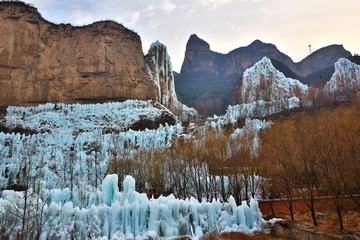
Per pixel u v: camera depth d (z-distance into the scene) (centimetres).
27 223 3178
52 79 13900
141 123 12106
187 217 3688
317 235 3134
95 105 12962
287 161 4350
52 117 12031
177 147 6531
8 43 13612
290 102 12169
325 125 4706
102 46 14675
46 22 14538
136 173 5953
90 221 3500
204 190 5462
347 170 3734
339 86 14350
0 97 13112
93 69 14350
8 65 13488
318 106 9638
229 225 3738
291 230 3422
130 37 15588
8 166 6969
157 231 3562
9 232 3091
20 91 13450
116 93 14375
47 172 6694
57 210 3553
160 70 17025
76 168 7100
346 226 3428
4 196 3934
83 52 14425
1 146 8456
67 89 13888
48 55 14125
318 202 4259
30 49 13950
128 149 8081
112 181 4178
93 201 4253
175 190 5653
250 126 7206
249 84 17050
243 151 5225
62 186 5981
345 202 4006
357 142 3956
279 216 4184
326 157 3966
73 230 3425
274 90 16125
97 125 11831
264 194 4803
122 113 12506
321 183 4488
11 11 13962
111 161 6644
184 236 3528
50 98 13662
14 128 11419
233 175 5116
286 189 4222
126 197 4081
